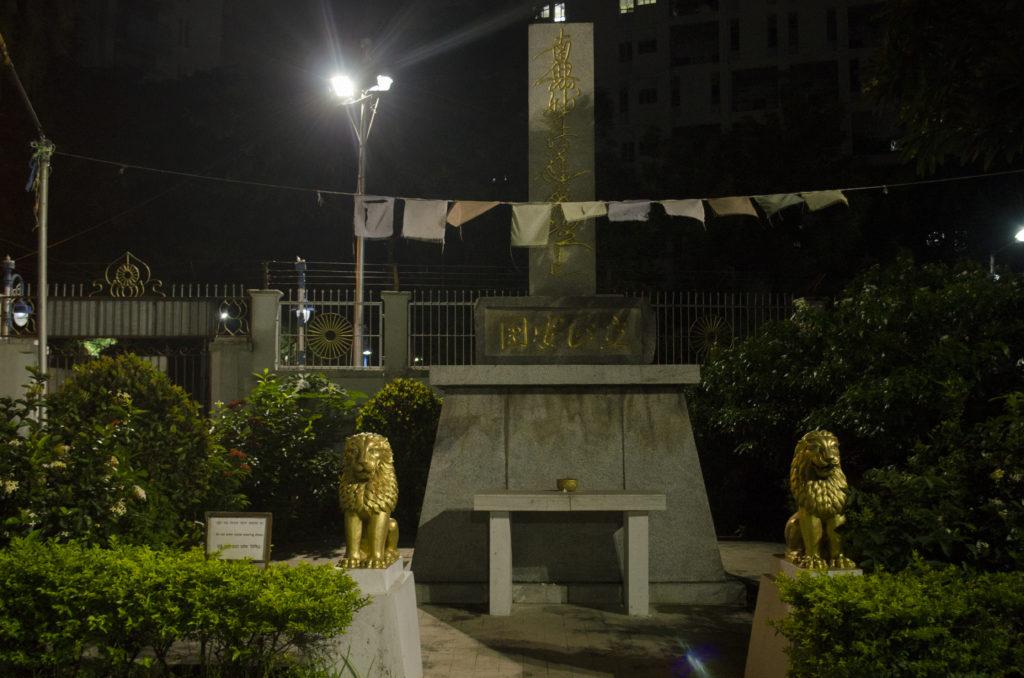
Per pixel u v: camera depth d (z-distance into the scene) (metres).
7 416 6.00
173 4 33.47
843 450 8.94
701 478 7.55
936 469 5.63
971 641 3.86
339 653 4.77
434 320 17.30
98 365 8.09
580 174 8.03
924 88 7.17
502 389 7.71
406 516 11.27
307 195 23.14
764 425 9.59
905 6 7.02
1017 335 7.77
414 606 5.44
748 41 34.41
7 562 4.51
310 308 14.98
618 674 5.51
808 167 20.78
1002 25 6.82
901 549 5.04
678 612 7.03
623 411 7.68
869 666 3.82
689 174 21.67
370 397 14.32
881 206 22.30
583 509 6.92
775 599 4.98
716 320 13.91
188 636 4.44
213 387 14.12
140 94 23.91
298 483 10.27
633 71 35.94
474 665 5.71
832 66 33.38
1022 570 4.84
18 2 22.92
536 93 8.11
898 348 8.08
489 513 7.29
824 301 13.17
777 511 10.68
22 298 14.57
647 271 20.47
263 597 4.25
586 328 7.79
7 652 4.43
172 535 6.55
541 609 7.15
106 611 4.38
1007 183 22.09
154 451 6.97
